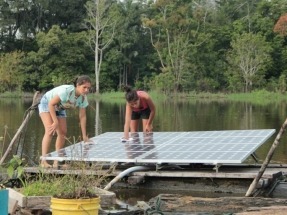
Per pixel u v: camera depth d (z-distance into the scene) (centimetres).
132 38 5681
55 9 5925
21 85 5316
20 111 2609
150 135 932
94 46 5784
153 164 802
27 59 5438
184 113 2498
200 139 871
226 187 757
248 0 6141
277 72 5466
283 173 798
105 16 5750
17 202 564
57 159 787
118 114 2409
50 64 5512
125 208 620
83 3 6047
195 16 5491
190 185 771
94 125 1777
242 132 899
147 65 5819
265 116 2277
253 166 833
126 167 824
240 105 3419
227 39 5634
